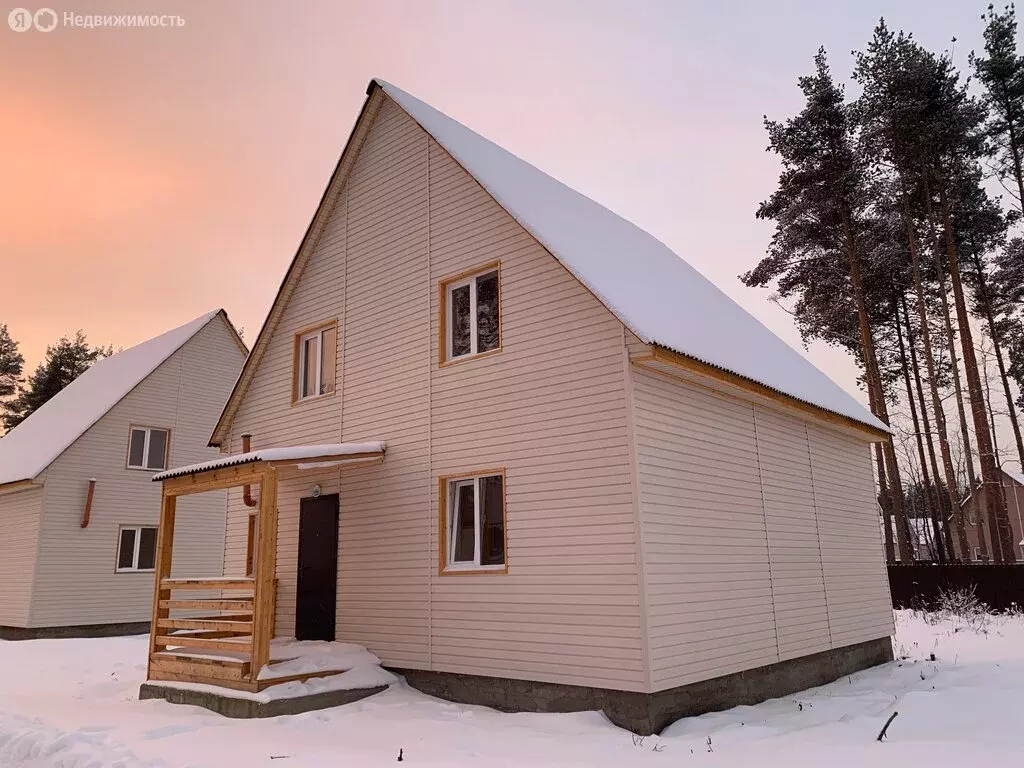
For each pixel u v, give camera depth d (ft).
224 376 79.51
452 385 32.99
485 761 21.31
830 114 80.28
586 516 27.22
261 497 30.73
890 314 97.14
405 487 33.99
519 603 28.60
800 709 29.25
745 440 33.76
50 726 26.23
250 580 30.58
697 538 28.81
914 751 20.95
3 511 68.95
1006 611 66.59
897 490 87.40
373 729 25.64
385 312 37.19
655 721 24.72
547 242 29.63
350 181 41.06
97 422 67.97
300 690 28.86
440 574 31.58
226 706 28.78
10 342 136.36
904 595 72.79
